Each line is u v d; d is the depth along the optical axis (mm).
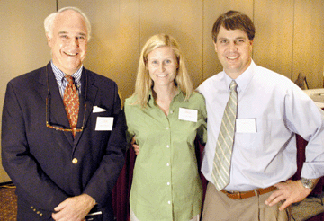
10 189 3695
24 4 3998
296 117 1470
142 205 1594
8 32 3957
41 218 1390
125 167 2312
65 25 1397
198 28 5195
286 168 1533
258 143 1470
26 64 4105
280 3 5699
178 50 1589
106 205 1550
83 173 1457
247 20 1495
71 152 1417
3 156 1342
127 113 1670
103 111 1522
